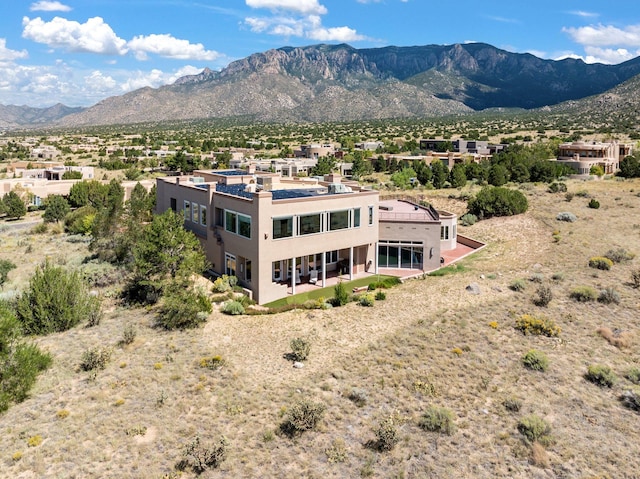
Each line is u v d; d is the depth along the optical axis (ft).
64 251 166.61
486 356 81.15
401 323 95.09
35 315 93.76
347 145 596.29
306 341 84.07
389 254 147.43
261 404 67.41
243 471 55.01
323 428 62.54
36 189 305.12
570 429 63.82
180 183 156.56
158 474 53.57
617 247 140.77
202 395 69.15
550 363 79.10
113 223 157.79
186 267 109.70
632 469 56.70
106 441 58.75
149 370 75.51
